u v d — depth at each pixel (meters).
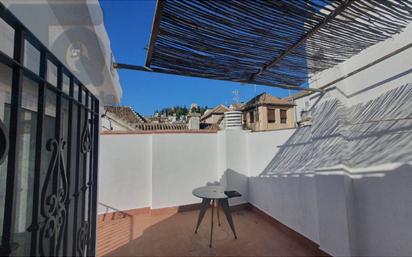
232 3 1.42
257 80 2.85
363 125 3.07
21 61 0.96
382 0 1.54
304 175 4.07
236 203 6.08
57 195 1.31
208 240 4.24
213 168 6.48
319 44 2.09
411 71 2.51
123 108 13.00
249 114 19.19
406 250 2.50
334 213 3.27
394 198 2.64
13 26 0.95
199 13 1.50
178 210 6.00
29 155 1.87
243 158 6.34
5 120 1.56
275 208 4.98
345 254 3.07
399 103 2.62
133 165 5.89
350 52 2.28
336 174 3.25
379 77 2.88
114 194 5.65
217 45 1.92
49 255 1.26
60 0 1.37
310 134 3.99
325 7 1.55
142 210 5.86
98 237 4.41
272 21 1.63
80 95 1.75
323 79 3.62
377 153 2.86
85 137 1.91
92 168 2.29
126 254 3.74
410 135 2.50
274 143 5.17
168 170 6.03
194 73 2.50
